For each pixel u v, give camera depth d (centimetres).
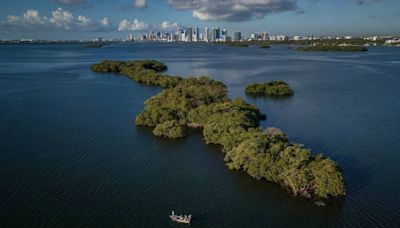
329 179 6016
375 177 6931
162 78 17025
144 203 6062
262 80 18688
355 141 8844
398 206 5944
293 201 6103
